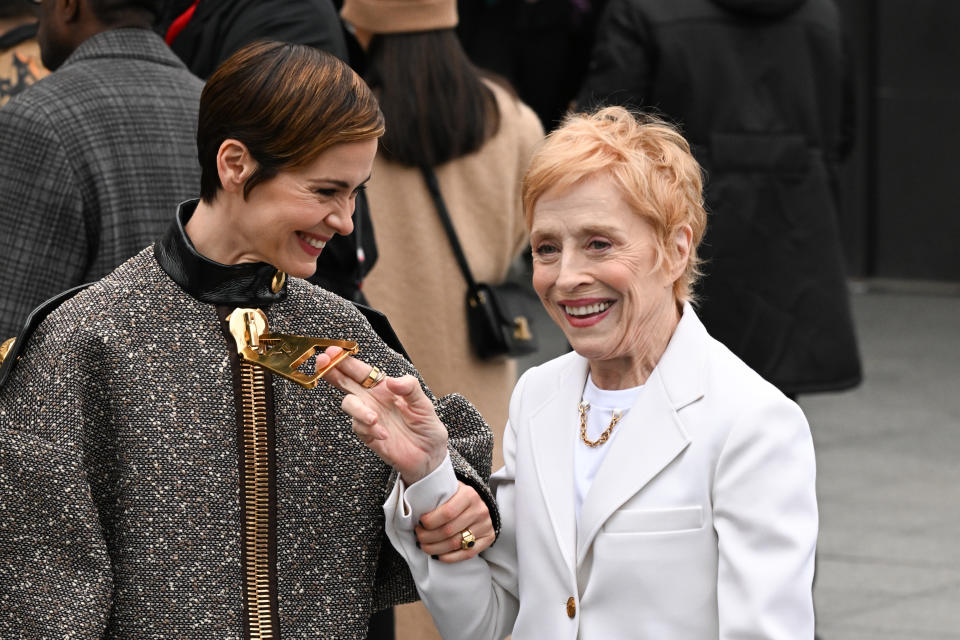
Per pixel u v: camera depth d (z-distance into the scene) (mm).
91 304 3795
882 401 14625
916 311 19094
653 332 4047
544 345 16219
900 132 20000
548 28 16250
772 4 8867
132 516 3742
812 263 9016
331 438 3965
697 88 8828
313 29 6344
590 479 4094
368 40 7055
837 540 10242
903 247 20281
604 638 3926
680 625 3865
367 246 6152
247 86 3613
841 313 9109
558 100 16484
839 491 11477
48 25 5242
